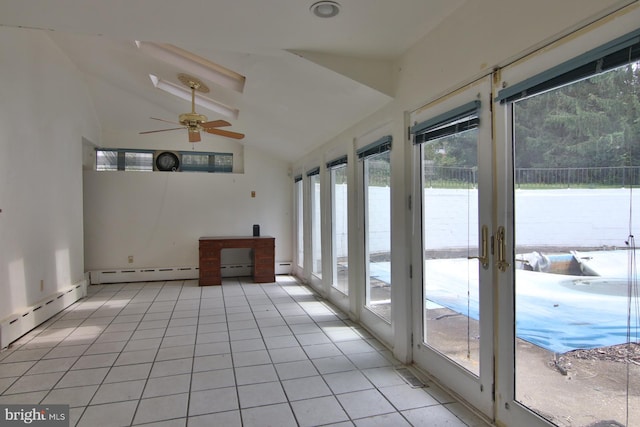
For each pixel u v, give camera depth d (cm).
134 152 647
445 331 245
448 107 231
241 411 221
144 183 631
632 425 135
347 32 244
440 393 239
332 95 327
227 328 378
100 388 250
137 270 622
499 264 192
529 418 175
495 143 194
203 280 588
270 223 685
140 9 213
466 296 224
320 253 558
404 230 279
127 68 457
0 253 331
